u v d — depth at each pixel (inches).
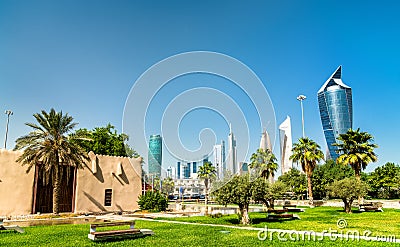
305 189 1796.3
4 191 921.5
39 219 801.6
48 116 930.7
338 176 2076.8
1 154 935.7
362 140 1231.5
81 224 673.0
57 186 932.0
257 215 864.3
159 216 856.3
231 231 519.8
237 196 618.5
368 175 2153.1
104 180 1135.0
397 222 663.8
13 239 443.5
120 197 1166.3
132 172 1221.1
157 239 438.0
